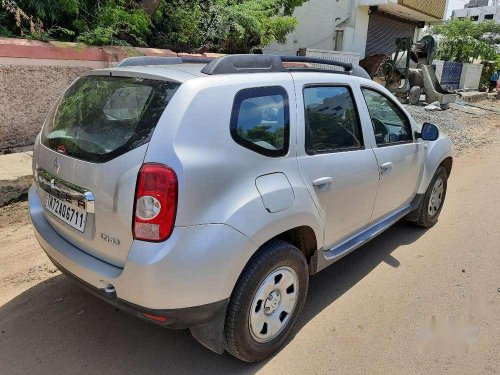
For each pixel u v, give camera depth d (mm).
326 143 3035
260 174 2465
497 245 4500
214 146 2275
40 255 3861
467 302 3432
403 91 15828
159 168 2107
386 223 3904
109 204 2230
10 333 2857
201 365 2648
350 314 3227
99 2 7883
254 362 2684
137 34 8539
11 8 6625
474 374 2666
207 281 2197
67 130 2637
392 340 2945
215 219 2219
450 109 15961
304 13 18047
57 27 7297
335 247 3287
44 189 2717
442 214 5371
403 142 3990
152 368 2607
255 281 2418
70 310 3127
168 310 2182
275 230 2477
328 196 2963
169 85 2334
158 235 2117
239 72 2598
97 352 2723
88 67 7129
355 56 15328
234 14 9938
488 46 25984
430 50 15734
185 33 9539
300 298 2844
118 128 2340
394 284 3676
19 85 6328
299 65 3895
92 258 2402
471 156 8969
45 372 2539
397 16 19828
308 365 2680
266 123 2582
